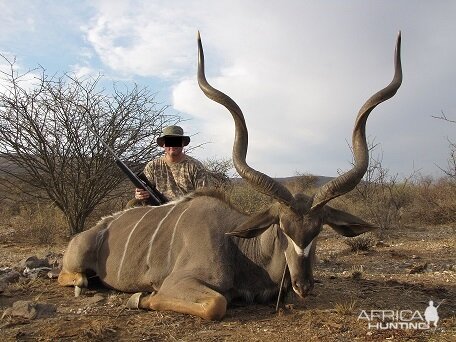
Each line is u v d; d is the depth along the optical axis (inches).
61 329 155.8
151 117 408.5
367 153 165.3
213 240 182.5
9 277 225.0
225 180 457.4
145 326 158.6
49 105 384.8
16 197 474.6
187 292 169.0
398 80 165.0
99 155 389.1
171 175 251.9
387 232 403.5
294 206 158.4
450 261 279.1
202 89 174.6
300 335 148.9
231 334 150.6
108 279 207.2
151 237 199.2
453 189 489.1
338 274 244.7
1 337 148.8
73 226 403.2
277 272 174.1
